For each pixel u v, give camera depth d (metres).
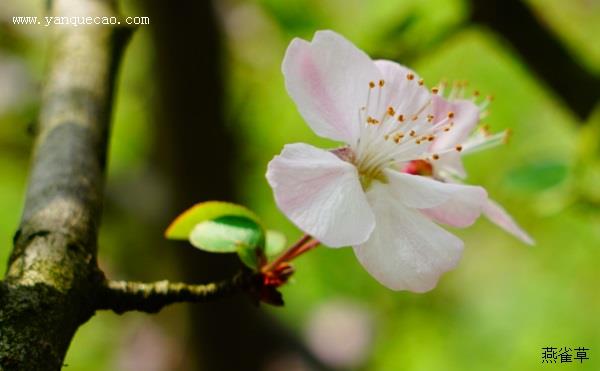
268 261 0.33
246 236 0.32
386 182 0.32
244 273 0.32
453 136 0.33
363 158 0.32
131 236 0.62
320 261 0.67
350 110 0.32
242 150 0.58
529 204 0.46
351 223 0.31
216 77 0.52
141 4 0.51
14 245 0.30
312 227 0.30
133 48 0.64
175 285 0.31
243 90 0.63
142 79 0.64
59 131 0.33
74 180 0.32
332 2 0.60
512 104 0.65
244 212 0.32
